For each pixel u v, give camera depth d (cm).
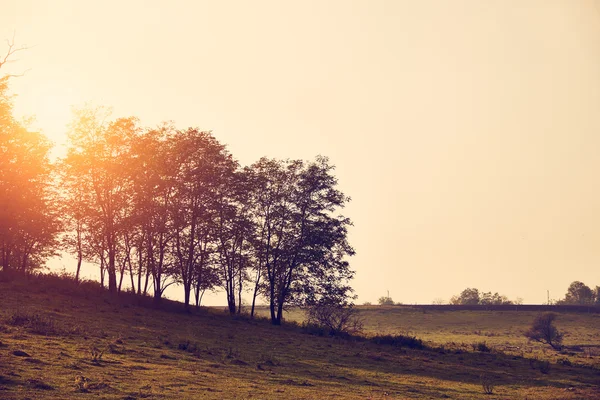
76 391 1888
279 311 6519
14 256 6244
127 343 3300
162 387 2128
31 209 5588
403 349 5097
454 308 14988
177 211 5903
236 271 6606
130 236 5922
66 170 5834
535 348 8806
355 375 3181
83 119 5897
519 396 2831
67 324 3684
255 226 6625
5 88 5331
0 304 4109
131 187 5934
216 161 6234
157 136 6112
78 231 5991
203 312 6341
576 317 13775
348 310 6556
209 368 2758
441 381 3278
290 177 6744
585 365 4647
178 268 5972
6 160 5462
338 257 6675
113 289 5900
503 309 14825
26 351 2525
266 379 2645
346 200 6762
